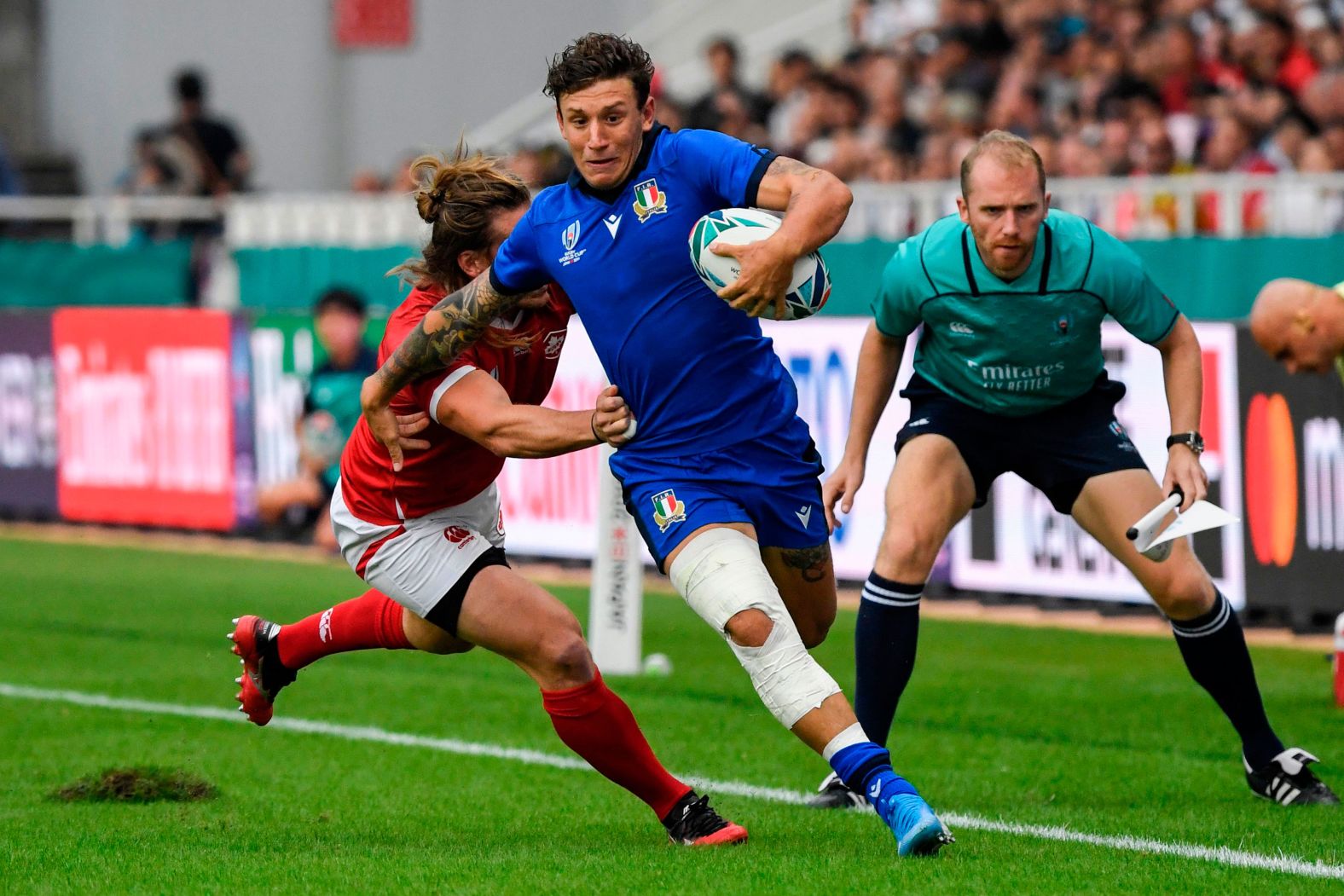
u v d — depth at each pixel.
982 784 21.61
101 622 35.66
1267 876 16.25
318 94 78.75
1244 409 33.03
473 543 17.80
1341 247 34.66
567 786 21.72
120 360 49.69
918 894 15.14
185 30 75.88
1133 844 17.81
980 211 18.02
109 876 16.44
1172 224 39.28
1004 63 52.25
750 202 16.17
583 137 16.27
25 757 23.62
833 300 40.12
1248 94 45.44
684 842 17.77
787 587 17.92
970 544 37.31
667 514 17.02
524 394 18.08
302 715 26.73
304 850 17.77
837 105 52.47
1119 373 34.41
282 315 46.31
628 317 16.78
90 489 50.69
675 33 69.31
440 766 23.03
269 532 47.41
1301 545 32.47
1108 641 33.25
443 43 78.31
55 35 76.88
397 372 16.94
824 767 22.80
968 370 19.66
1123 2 51.16
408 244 46.91
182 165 60.03
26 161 74.06
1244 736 20.36
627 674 29.80
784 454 17.28
